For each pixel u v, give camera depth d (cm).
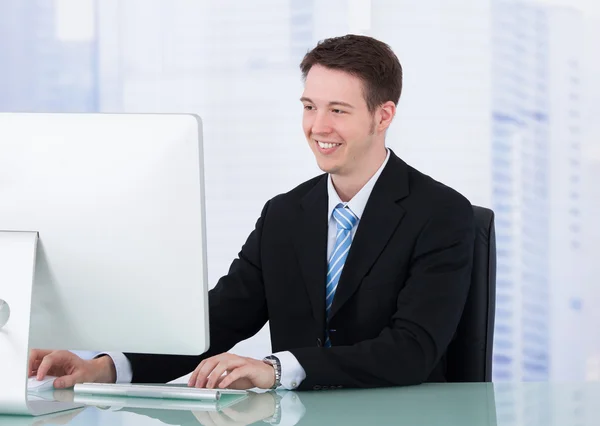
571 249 520
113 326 204
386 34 526
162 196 195
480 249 281
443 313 255
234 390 216
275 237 289
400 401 211
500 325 524
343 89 266
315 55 272
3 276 195
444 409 199
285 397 218
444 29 522
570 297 520
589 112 517
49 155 198
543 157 520
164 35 546
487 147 522
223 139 544
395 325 254
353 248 271
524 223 521
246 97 542
